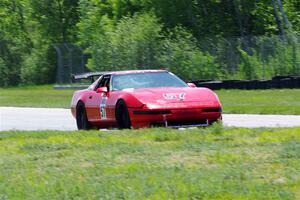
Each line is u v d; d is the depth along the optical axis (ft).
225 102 272.51
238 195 69.41
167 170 84.23
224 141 107.96
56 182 80.64
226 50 456.04
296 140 104.37
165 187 74.18
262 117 197.77
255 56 445.37
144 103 142.10
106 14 555.69
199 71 453.58
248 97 293.23
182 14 536.83
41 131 143.13
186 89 149.07
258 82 348.18
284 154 90.12
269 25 557.33
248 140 107.14
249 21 556.10
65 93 428.15
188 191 71.72
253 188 72.02
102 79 163.22
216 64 453.58
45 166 93.61
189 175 79.92
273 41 446.19
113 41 483.92
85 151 104.73
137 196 71.41
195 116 142.41
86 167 90.63
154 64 466.70
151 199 69.87
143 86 153.99
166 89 148.66
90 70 541.75
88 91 167.32
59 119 216.54
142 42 470.80
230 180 76.74
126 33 481.87
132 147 105.09
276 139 106.01
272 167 82.74
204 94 146.82
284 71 437.17
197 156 94.12
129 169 86.22
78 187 76.02
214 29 542.57
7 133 141.38
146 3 540.93
